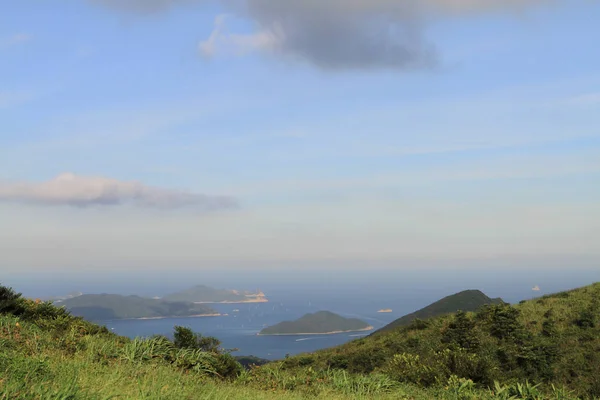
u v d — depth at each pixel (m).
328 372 14.13
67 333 11.33
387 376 14.43
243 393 9.30
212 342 13.68
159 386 7.36
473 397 12.17
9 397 5.33
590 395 17.84
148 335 12.33
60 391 5.84
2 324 10.27
